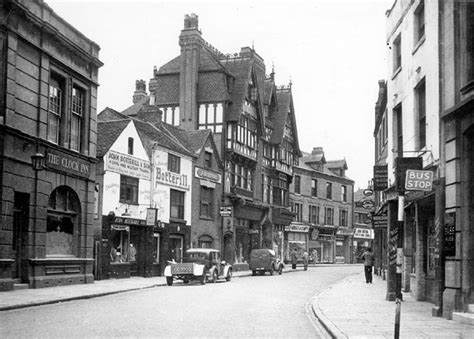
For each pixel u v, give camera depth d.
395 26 20.31
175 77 41.56
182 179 33.94
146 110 35.97
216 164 38.78
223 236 39.47
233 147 40.19
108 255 26.50
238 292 21.52
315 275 37.56
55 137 21.36
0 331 10.55
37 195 19.58
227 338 10.27
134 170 28.70
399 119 20.36
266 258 36.66
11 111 18.05
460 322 12.34
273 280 30.92
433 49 15.23
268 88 47.97
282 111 49.66
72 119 22.47
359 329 11.30
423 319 12.96
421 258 17.73
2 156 17.59
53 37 20.61
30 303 14.96
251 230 44.59
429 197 15.26
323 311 14.77
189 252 27.56
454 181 13.10
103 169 26.20
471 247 12.81
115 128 27.95
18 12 18.39
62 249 21.88
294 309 16.14
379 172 20.66
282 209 49.56
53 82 21.30
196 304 16.44
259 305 16.80
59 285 21.03
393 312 14.55
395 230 19.30
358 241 70.88
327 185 64.50
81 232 22.72
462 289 12.83
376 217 28.66
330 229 63.59
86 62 23.25
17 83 18.58
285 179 51.31
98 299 17.59
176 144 34.38
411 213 19.89
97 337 10.01
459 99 13.28
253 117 44.16
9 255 18.06
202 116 40.31
